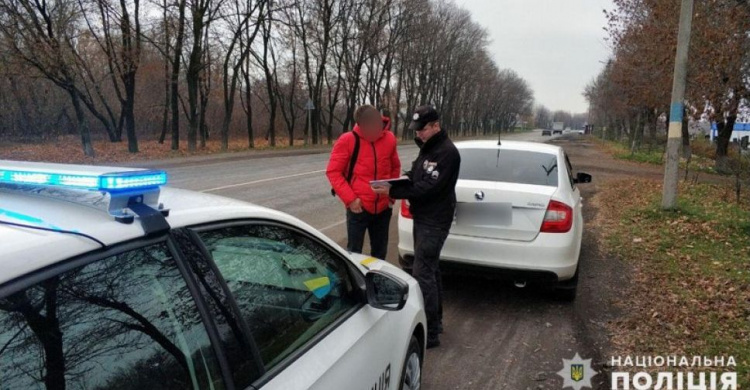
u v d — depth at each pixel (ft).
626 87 79.00
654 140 121.08
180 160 72.64
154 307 4.80
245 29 103.30
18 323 3.78
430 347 13.64
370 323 8.09
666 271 20.07
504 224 15.58
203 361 5.04
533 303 16.93
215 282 5.49
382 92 186.19
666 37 53.16
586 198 42.73
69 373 4.09
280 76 141.79
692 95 52.29
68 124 133.39
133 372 4.50
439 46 211.20
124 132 152.05
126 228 4.77
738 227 27.17
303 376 6.02
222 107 175.22
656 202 35.29
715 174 65.72
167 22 85.40
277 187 42.96
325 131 210.59
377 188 12.78
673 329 14.71
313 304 7.23
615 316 15.83
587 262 21.67
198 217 5.68
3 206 4.79
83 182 4.74
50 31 65.21
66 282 4.14
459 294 17.74
